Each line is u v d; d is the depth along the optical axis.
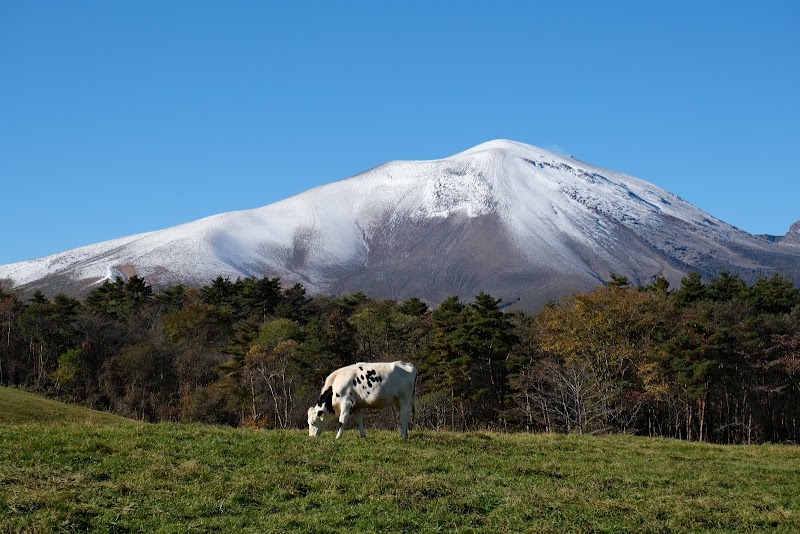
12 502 11.73
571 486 15.77
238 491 13.26
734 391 57.50
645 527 13.06
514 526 12.64
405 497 13.55
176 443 16.67
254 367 65.50
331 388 20.00
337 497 13.33
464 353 60.59
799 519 14.38
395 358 65.88
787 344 56.00
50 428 17.77
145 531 11.35
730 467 20.70
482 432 23.78
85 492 12.63
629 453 21.91
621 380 53.34
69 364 79.62
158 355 79.88
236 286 118.19
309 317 100.75
